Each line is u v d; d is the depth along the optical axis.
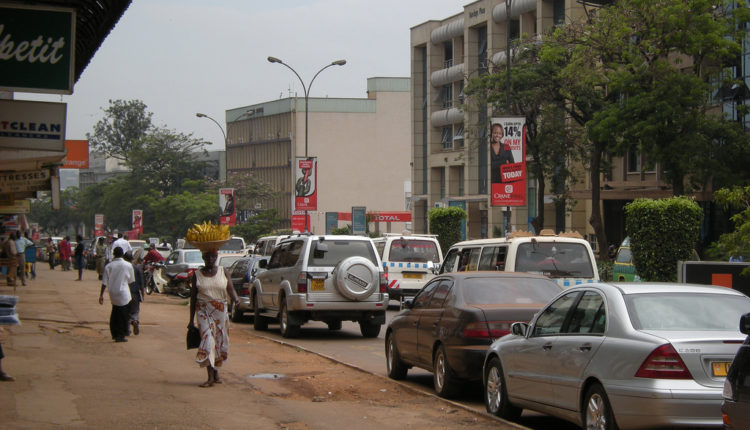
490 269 18.25
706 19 32.59
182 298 33.78
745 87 38.31
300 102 95.88
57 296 29.84
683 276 17.22
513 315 10.76
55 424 8.72
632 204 21.22
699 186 37.28
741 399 6.21
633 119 34.25
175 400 10.45
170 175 98.00
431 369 11.84
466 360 10.64
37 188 21.70
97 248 42.56
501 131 27.77
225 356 11.77
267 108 100.88
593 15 36.56
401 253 27.62
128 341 17.19
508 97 33.81
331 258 19.08
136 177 98.38
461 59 67.25
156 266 36.44
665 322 7.86
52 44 9.76
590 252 17.47
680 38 32.84
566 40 37.22
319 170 96.50
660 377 7.24
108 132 122.88
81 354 14.77
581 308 8.70
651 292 8.23
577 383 8.18
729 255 18.78
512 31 60.66
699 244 34.06
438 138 70.25
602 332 8.11
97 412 9.45
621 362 7.60
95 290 33.81
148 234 88.81
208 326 11.61
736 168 35.38
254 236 78.56
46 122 10.53
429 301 12.38
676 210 20.47
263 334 20.64
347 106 97.19
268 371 13.64
